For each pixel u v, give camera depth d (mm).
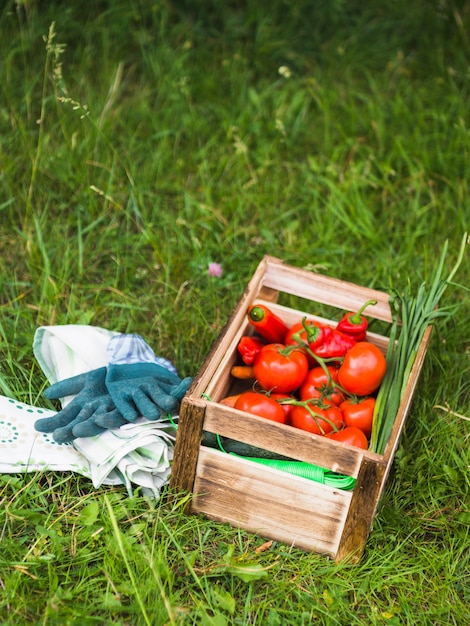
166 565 1640
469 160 2617
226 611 1638
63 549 1685
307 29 3039
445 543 1787
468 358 2141
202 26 3021
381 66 2994
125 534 1692
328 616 1630
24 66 2723
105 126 2582
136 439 1764
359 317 1882
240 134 2680
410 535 1790
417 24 3082
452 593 1709
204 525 1756
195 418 1663
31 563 1633
